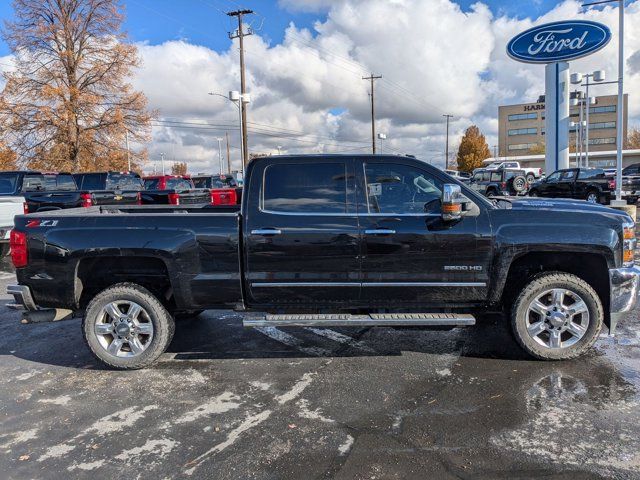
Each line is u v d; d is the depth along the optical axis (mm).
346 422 3680
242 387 4355
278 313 4746
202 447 3395
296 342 5520
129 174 17859
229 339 5680
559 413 3715
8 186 13859
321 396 4125
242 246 4602
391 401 3998
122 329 4746
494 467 3064
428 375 4500
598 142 88250
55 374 4777
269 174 4688
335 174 4652
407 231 4484
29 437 3590
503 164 50969
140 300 4707
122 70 32438
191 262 4594
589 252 4484
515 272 4836
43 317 4855
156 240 4590
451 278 4531
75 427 3719
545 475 2971
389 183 4621
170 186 19188
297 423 3684
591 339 4594
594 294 4531
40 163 31234
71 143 31266
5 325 6531
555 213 4547
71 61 31266
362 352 5160
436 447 3305
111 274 4898
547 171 24156
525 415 3699
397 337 5605
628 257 4543
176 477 3055
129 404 4078
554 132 23719
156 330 4750
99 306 4738
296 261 4559
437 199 4566
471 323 4461
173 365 4918
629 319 5969
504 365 4676
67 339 5883
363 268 4539
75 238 4652
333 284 4570
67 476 3098
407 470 3059
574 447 3260
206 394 4230
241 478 3027
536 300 4617
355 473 3043
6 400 4215
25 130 30703
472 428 3537
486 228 4484
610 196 21375
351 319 4492
